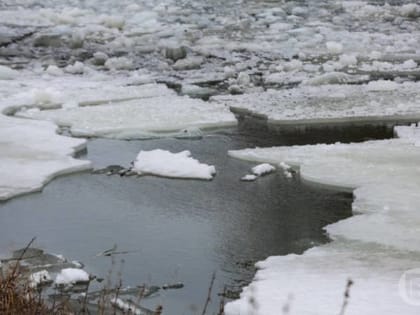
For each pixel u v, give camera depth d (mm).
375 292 8641
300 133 16625
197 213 12242
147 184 13602
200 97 20172
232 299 9281
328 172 13492
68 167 14094
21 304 7410
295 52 25562
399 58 24359
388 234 10625
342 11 33531
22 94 19500
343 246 10359
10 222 11922
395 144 15062
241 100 19422
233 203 12625
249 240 11148
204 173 13852
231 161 14750
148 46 26781
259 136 16438
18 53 25719
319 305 8383
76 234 11445
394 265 9523
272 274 9492
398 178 12953
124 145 15836
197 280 9867
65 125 17250
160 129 16766
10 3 37469
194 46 26750
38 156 14664
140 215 12195
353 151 14664
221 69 23516
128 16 33562
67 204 12672
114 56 25562
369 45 26359
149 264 10367
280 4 35594
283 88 20969
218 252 10750
